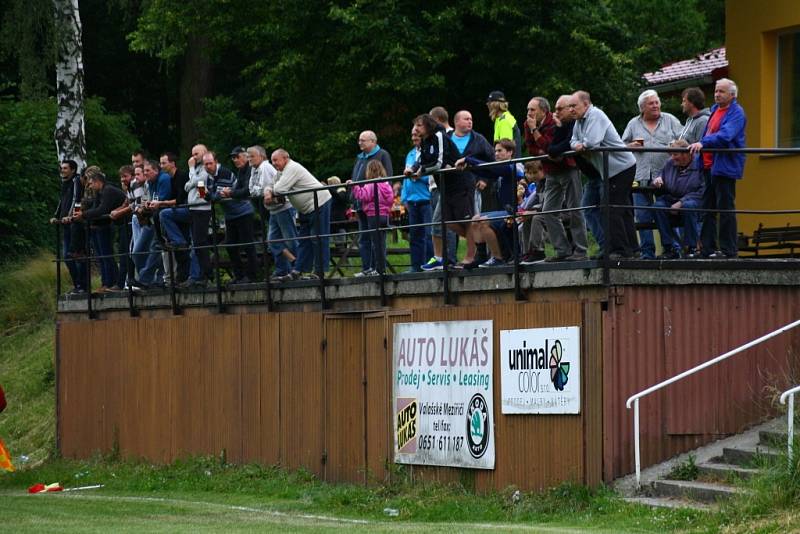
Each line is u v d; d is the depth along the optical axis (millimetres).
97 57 150625
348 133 106375
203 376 62469
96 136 126750
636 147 42438
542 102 47594
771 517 35875
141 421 67125
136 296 67562
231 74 143500
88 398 71688
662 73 104750
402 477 50719
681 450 43781
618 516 39562
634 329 43156
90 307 71250
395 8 101250
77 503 52031
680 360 43906
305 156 110375
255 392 59062
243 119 131000
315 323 55500
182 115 140500
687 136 47062
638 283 43156
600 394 42719
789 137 65000
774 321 45719
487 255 48562
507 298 46500
